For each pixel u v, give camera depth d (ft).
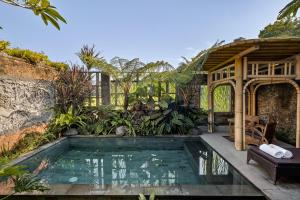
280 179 10.23
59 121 22.06
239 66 15.78
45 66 22.06
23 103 17.98
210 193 8.90
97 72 27.55
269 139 16.22
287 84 18.43
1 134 15.03
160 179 12.32
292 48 14.03
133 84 26.99
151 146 21.18
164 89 27.07
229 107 29.43
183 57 26.94
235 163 12.99
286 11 4.26
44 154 17.13
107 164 15.55
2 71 15.43
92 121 24.61
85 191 9.10
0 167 4.31
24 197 8.75
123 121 23.88
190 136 22.25
